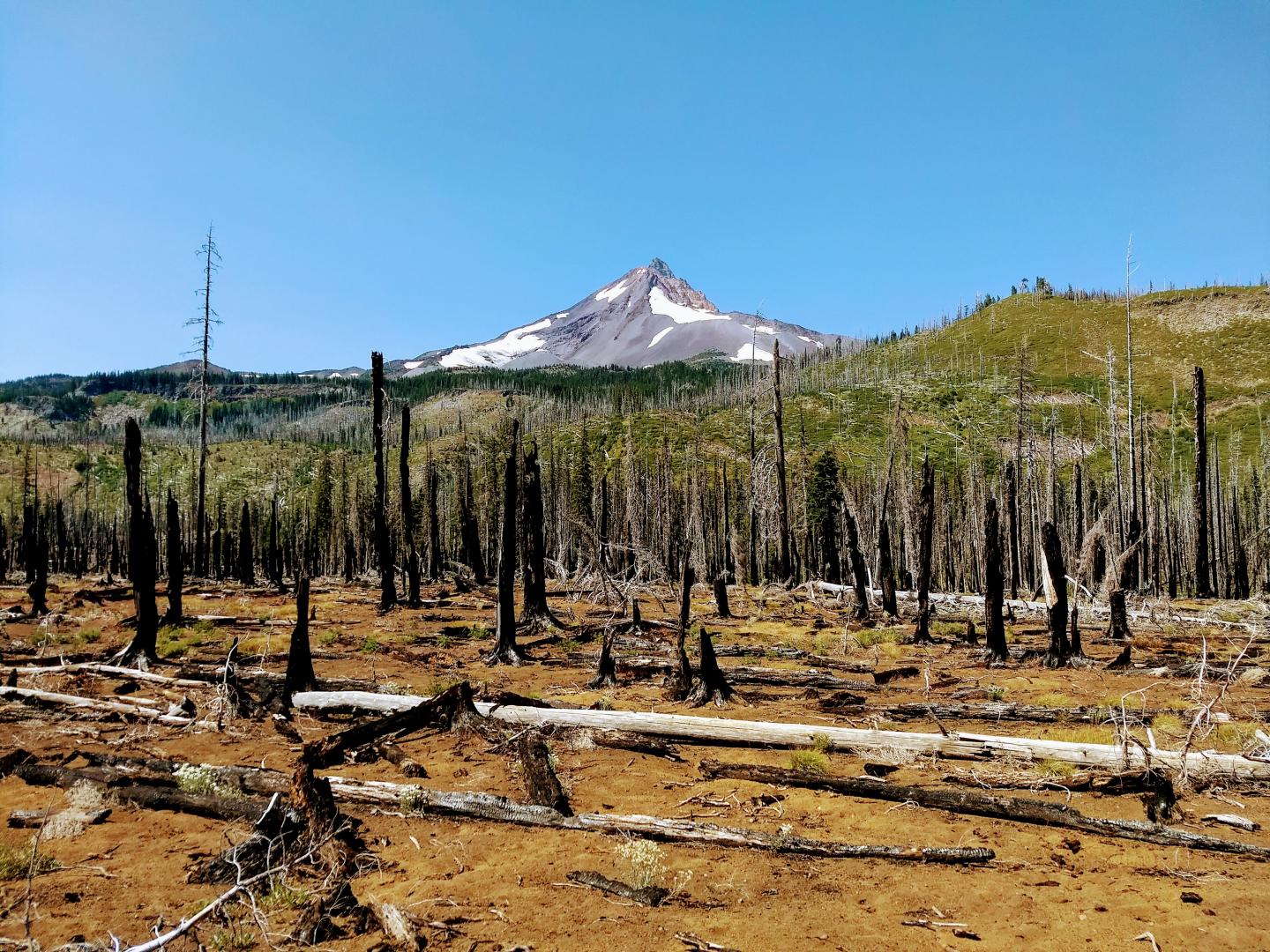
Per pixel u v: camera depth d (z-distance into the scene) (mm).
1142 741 10789
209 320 42344
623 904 6492
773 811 8977
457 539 73188
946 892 6832
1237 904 6559
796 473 64688
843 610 33125
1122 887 6957
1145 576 40125
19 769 9523
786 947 5797
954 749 10867
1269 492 68625
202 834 7875
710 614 30453
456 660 19359
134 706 13086
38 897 6344
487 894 6652
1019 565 38688
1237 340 142125
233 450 183875
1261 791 9594
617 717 11984
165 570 61812
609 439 128625
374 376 32531
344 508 79625
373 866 7219
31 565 52312
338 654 19594
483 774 10070
